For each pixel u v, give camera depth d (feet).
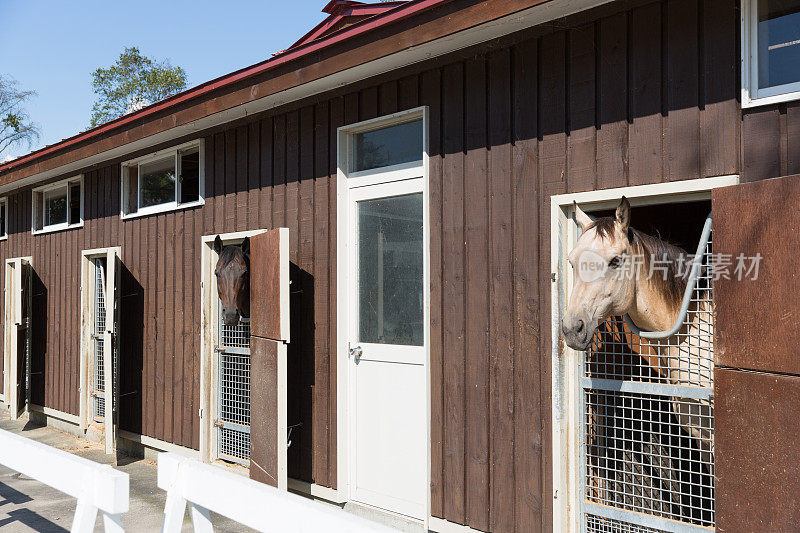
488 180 12.73
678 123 10.14
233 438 18.65
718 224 8.89
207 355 19.04
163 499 17.48
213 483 7.90
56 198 28.40
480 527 12.57
